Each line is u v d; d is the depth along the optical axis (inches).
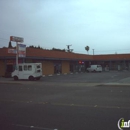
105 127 254.2
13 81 1123.9
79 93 597.9
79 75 1620.3
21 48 1343.5
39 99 492.7
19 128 258.5
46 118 305.0
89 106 390.6
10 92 647.1
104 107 378.0
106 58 2645.2
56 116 315.6
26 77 1203.9
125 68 2623.0
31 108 382.3
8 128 259.4
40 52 1673.2
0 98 517.3
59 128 254.5
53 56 1830.7
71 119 295.7
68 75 1636.3
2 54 1502.2
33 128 257.1
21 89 740.7
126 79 1114.7
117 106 386.3
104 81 1041.5
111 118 296.5
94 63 2763.3
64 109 366.9
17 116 321.1
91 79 1196.5
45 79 1259.2
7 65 1552.7
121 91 631.8
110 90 667.4
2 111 359.3
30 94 593.0
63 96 538.9
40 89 733.9
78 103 426.0
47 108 378.9
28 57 1513.3
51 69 1836.9
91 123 272.7
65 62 2066.9
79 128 252.4
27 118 307.6
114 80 1080.8
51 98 505.4
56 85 899.4
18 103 440.5
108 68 2640.3
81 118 299.9
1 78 1376.7
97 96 527.2
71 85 880.3
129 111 342.0
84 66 2477.9
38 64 1232.2
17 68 1232.2
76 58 2196.1
